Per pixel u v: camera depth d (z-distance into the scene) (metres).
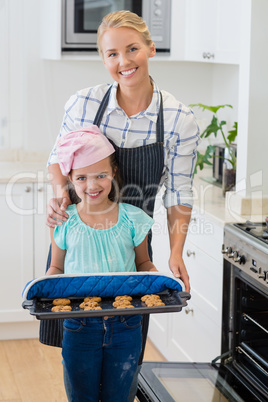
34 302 2.39
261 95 3.51
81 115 2.62
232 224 3.33
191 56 4.42
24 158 4.89
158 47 4.49
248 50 3.47
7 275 4.49
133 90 2.52
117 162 2.63
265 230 3.21
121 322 2.52
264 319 3.31
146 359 4.21
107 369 2.57
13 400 3.68
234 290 3.32
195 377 3.26
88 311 2.30
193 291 3.79
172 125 2.63
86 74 4.89
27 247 4.47
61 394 3.76
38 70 4.82
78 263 2.58
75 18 4.37
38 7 4.75
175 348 4.06
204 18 4.21
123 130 2.60
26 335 4.60
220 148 4.21
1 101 4.83
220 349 3.48
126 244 2.60
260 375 3.20
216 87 4.97
